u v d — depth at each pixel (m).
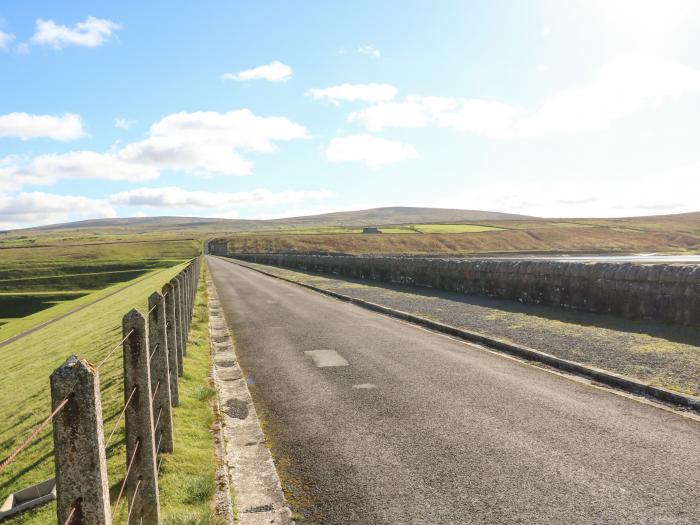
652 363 8.36
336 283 28.00
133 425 3.91
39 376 13.73
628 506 4.24
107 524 2.56
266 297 21.72
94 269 91.56
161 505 4.25
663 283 11.48
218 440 5.81
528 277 15.78
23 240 158.50
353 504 4.40
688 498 4.35
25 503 4.94
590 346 9.73
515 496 4.45
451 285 20.66
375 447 5.61
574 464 5.05
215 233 194.88
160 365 5.28
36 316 41.62
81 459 2.48
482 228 147.88
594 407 6.71
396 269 26.12
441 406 6.89
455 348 10.56
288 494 4.61
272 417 6.69
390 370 8.88
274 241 130.75
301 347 11.13
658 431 5.86
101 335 16.11
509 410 6.66
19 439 8.43
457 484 4.71
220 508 4.27
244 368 9.40
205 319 14.83
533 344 10.15
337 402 7.22
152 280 38.81
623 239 121.81
